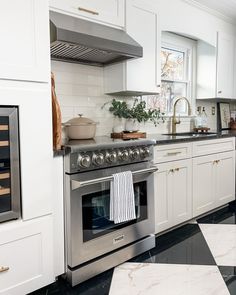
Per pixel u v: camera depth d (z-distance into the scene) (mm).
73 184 1699
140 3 2488
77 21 2061
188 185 2637
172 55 3416
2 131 1449
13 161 1485
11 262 1492
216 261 2023
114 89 2572
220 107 4082
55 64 2373
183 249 2227
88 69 2576
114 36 2195
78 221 1748
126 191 1933
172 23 2918
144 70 2564
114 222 1907
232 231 2557
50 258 1654
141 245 2143
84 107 2568
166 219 2436
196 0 3076
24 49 1474
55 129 1697
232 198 3297
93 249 1837
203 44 3564
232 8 3287
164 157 2367
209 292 1650
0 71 1395
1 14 1384
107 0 2260
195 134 3289
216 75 3498
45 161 1600
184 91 3588
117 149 1937
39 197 1586
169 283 1760
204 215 3002
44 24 1544
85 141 2082
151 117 2889
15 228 1497
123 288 1720
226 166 3152
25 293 1553
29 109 1516
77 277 1755
